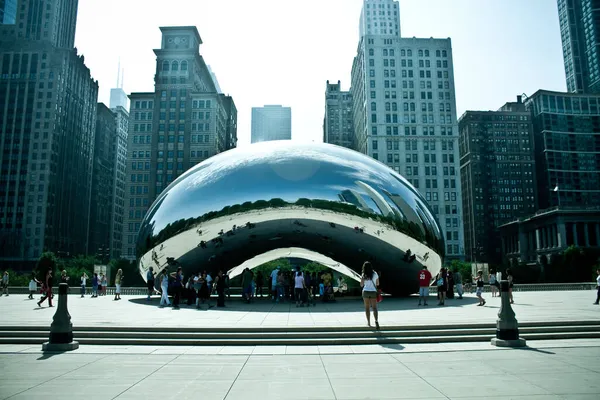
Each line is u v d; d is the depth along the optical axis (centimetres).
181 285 1559
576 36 19012
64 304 851
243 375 637
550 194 14500
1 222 10631
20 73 11256
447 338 905
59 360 740
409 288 2022
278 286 1855
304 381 601
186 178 1897
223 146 11612
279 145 1892
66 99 11756
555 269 7112
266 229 1734
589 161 14912
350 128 16262
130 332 941
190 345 880
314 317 1162
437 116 10138
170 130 10250
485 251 14300
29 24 12475
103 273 2603
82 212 12781
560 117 15062
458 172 9956
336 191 1692
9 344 890
